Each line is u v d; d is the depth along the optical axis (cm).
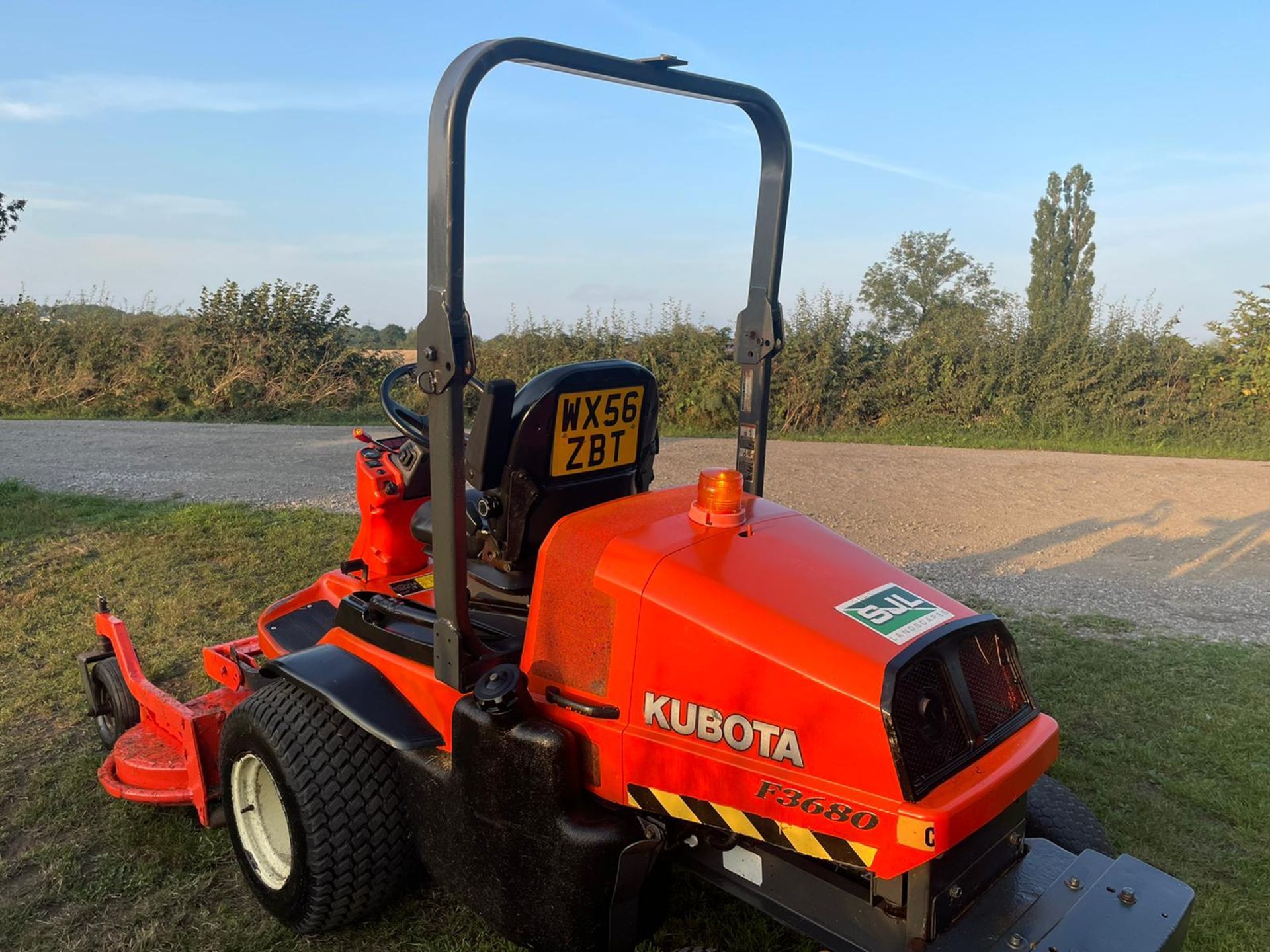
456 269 234
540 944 246
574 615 246
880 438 1596
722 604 227
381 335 2112
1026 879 241
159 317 1973
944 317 1852
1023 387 1661
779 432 1648
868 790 208
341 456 1275
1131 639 588
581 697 243
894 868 204
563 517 274
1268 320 1598
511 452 279
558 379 281
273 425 1655
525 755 236
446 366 238
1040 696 492
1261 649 574
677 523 261
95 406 1808
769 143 310
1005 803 219
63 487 991
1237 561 796
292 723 284
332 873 277
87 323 1931
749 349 324
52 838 347
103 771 363
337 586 410
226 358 1850
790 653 217
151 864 331
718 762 223
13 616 578
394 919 304
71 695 467
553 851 236
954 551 817
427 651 273
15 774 394
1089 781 405
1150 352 1647
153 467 1152
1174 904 228
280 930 299
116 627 398
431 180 231
